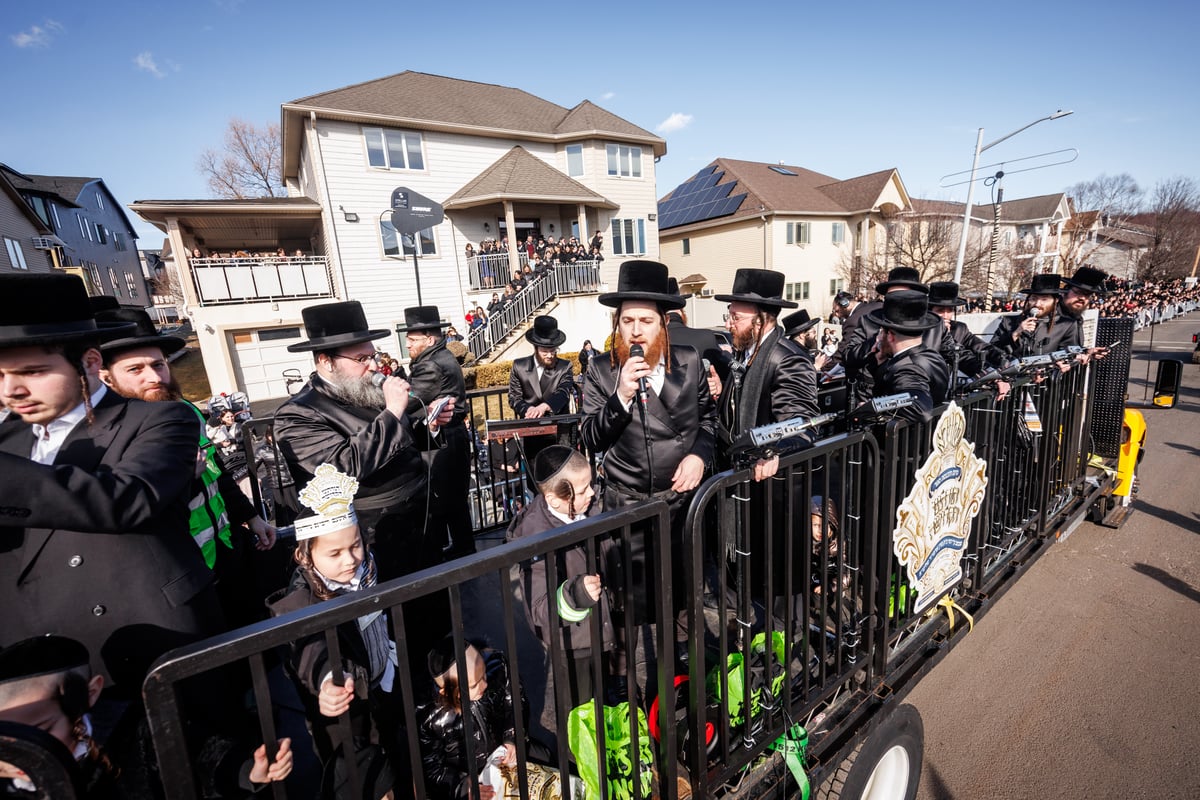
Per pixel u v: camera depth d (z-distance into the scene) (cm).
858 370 389
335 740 151
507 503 401
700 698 150
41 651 98
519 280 1611
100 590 131
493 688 189
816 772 173
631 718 139
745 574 161
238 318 1427
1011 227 3606
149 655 137
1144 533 471
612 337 223
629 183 2003
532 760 185
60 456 128
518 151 1786
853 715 195
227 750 123
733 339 278
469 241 1730
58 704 97
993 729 281
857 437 187
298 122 1491
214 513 222
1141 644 334
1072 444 371
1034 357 297
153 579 138
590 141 1883
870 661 210
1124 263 3503
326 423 224
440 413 296
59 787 85
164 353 222
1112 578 407
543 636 193
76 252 2612
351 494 160
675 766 148
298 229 1814
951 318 493
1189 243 2906
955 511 243
